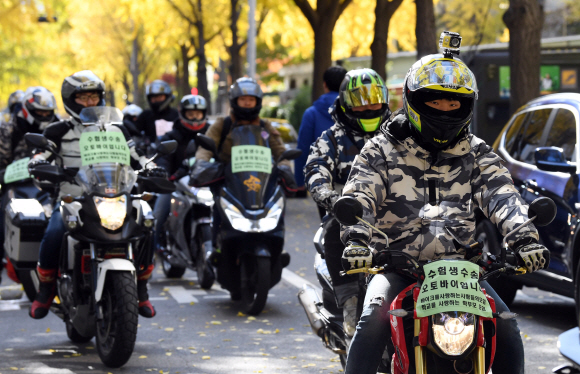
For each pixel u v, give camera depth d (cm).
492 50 7394
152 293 3266
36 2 10631
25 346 2355
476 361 1141
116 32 16062
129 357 2036
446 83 1222
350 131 1792
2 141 2808
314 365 2119
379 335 1271
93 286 2038
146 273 2227
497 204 1285
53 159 2194
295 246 4556
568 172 2486
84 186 2078
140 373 2038
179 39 11794
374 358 1273
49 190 2247
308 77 17675
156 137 4003
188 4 10981
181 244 3434
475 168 1325
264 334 2505
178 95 16900
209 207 3309
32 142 2056
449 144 1293
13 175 2762
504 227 1264
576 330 1858
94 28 16012
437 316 1126
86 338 2392
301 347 2331
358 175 1316
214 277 3209
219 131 2862
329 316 1792
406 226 1306
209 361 2164
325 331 1853
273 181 2834
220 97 15075
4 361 2156
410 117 1269
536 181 2662
